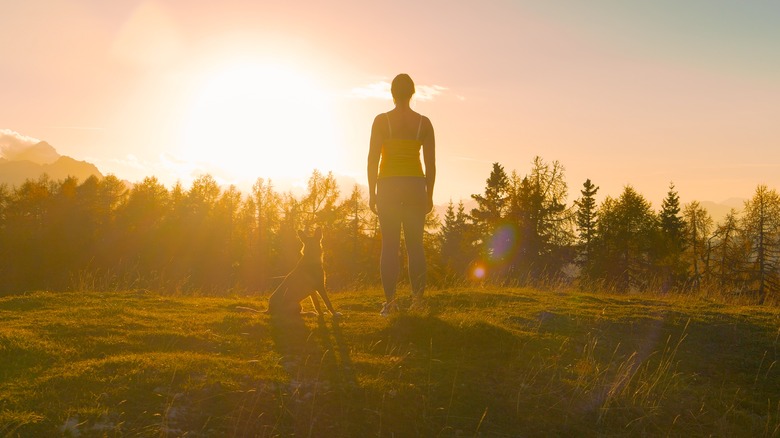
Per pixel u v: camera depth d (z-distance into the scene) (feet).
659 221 169.78
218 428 13.98
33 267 147.64
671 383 19.16
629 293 41.14
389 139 25.38
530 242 137.59
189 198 172.76
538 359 20.12
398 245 25.81
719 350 22.88
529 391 17.49
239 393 15.55
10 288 136.36
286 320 24.59
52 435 12.69
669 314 27.99
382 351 20.33
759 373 20.68
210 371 16.60
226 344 20.33
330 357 19.20
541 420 16.08
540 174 140.26
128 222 169.78
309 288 25.82
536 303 30.53
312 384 16.70
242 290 41.22
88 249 158.20
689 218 173.47
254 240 165.99
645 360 21.29
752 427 16.76
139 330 21.13
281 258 149.18
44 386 14.80
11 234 157.38
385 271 25.68
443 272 118.32
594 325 25.36
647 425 16.42
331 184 137.18
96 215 169.89
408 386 16.98
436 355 20.03
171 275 125.59
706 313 28.58
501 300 31.40
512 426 15.70
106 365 16.40
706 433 16.31
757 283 133.39
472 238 156.25
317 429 14.56
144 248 158.51
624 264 145.89
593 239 154.61
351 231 135.33
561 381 18.39
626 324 25.79
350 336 21.98
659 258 143.95
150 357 17.44
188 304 28.37
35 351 17.48
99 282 36.96
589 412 16.80
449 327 21.93
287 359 18.84
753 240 138.72
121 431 13.20
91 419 13.42
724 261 143.84
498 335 21.84
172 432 13.50
